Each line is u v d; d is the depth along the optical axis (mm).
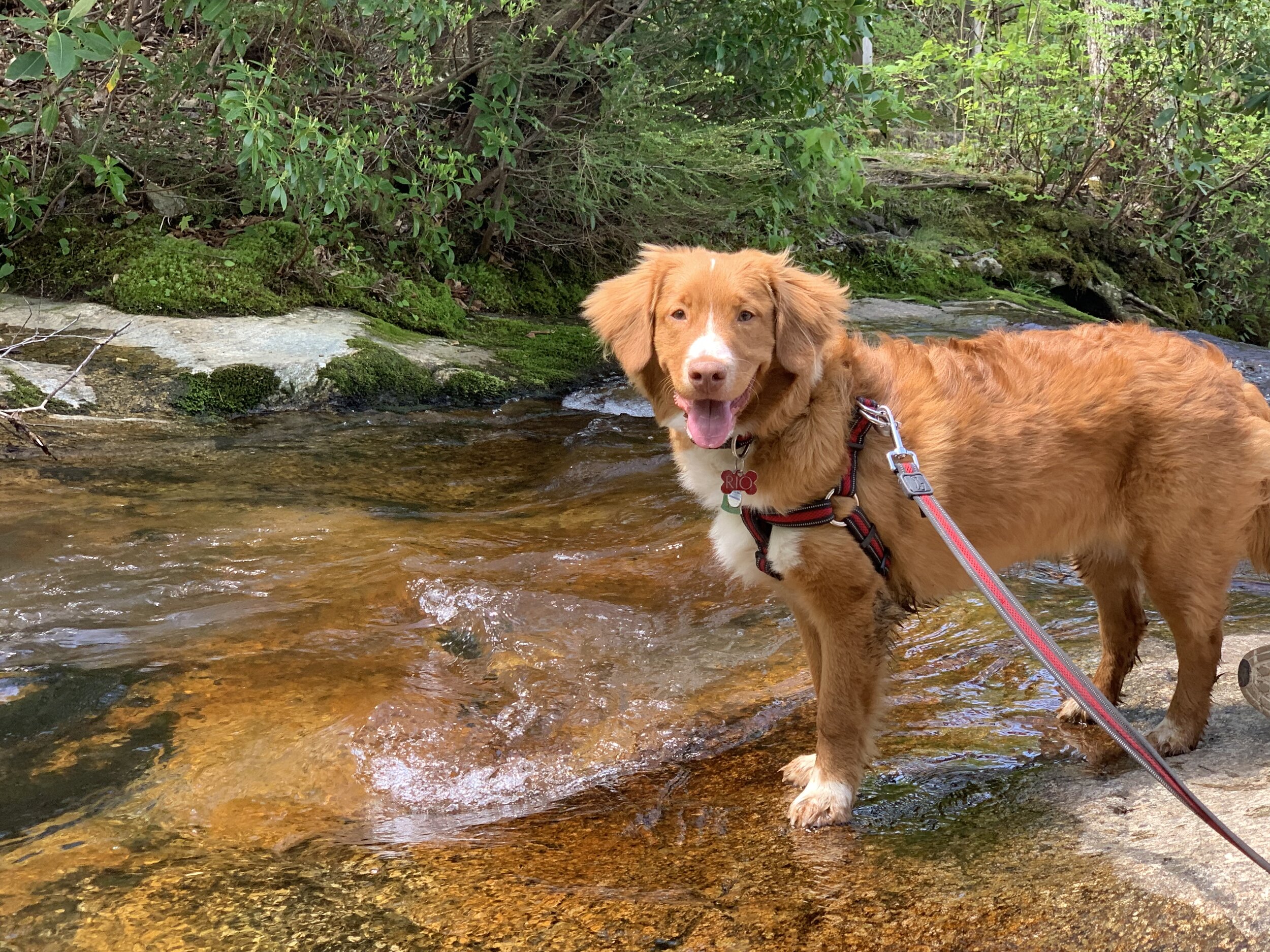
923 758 1275
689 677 1541
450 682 1515
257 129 2914
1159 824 1042
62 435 2477
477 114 3727
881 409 1181
